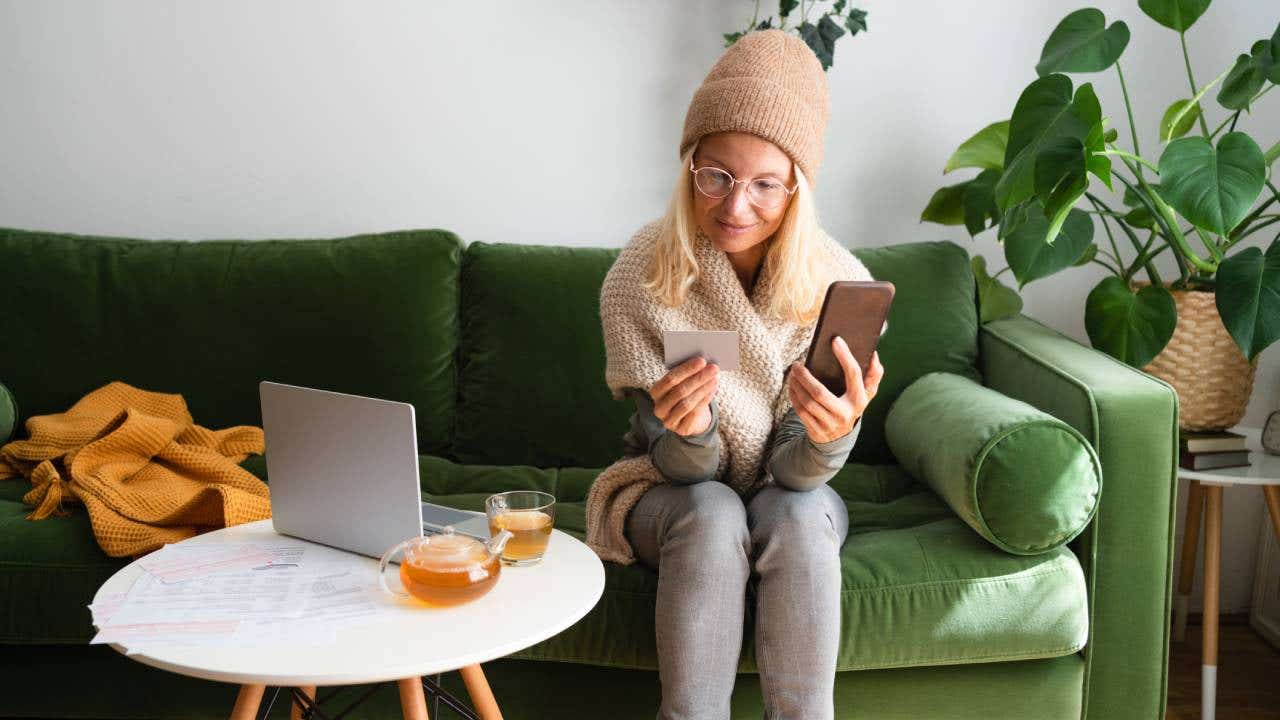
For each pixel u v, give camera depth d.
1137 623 1.57
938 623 1.46
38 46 2.34
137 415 1.81
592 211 2.42
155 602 1.11
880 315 1.25
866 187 2.40
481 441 2.12
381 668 0.97
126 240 2.22
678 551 1.33
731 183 1.42
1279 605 2.25
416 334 2.13
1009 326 2.13
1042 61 1.94
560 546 1.32
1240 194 1.61
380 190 2.41
